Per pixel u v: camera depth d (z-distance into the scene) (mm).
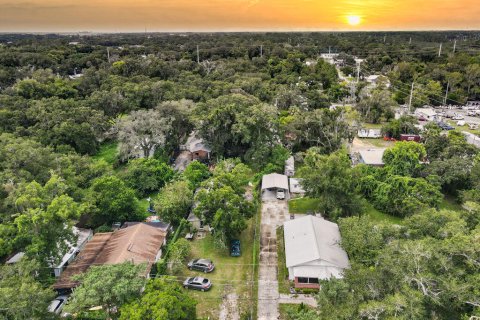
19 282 24953
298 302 30609
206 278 33125
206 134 60281
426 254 23281
